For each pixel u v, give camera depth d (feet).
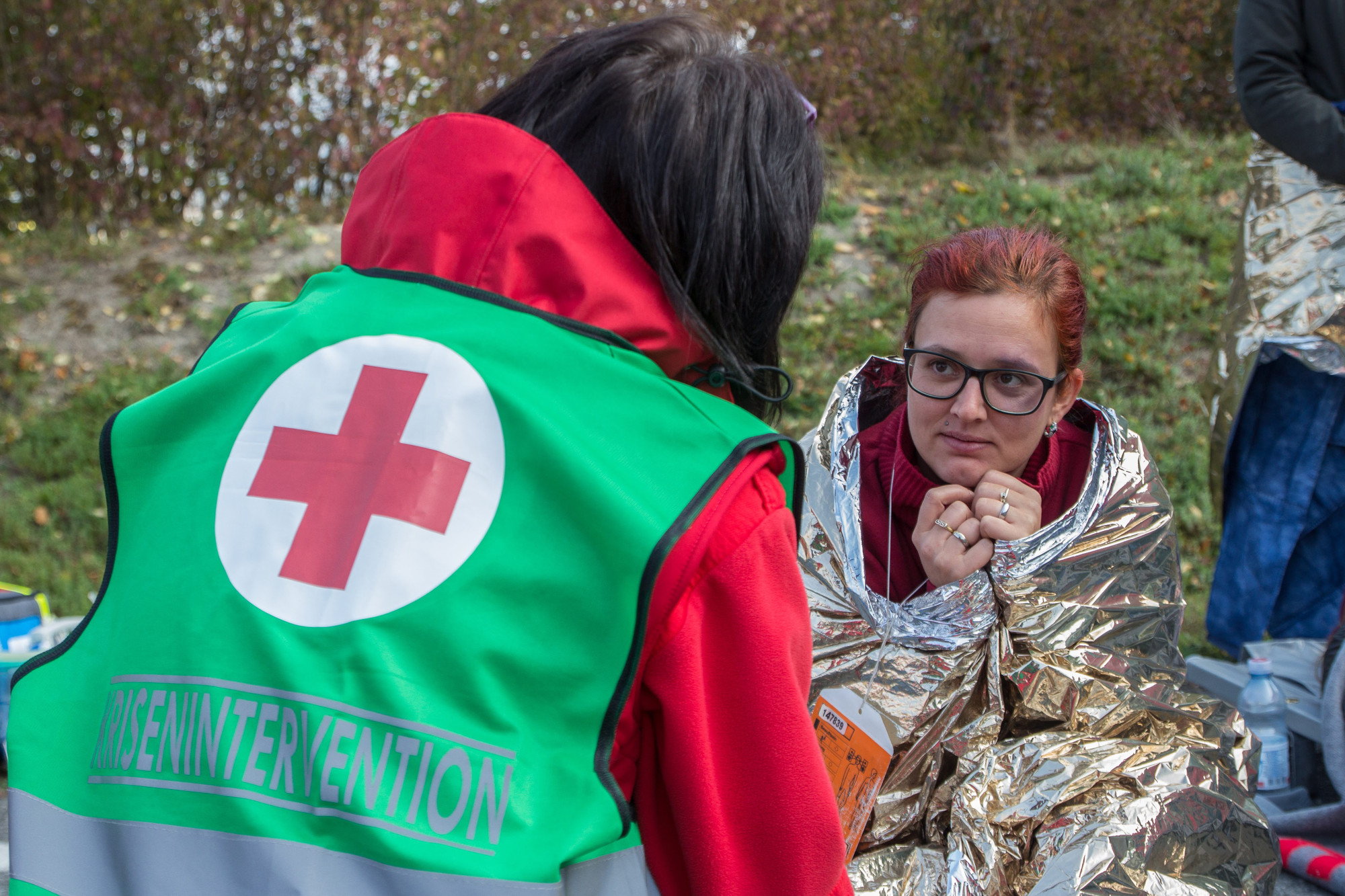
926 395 5.29
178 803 2.57
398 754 2.49
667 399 2.89
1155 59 26.05
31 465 15.67
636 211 3.06
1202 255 20.02
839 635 5.34
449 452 2.72
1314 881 7.14
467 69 21.38
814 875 2.95
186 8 20.86
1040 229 5.67
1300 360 8.92
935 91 25.23
